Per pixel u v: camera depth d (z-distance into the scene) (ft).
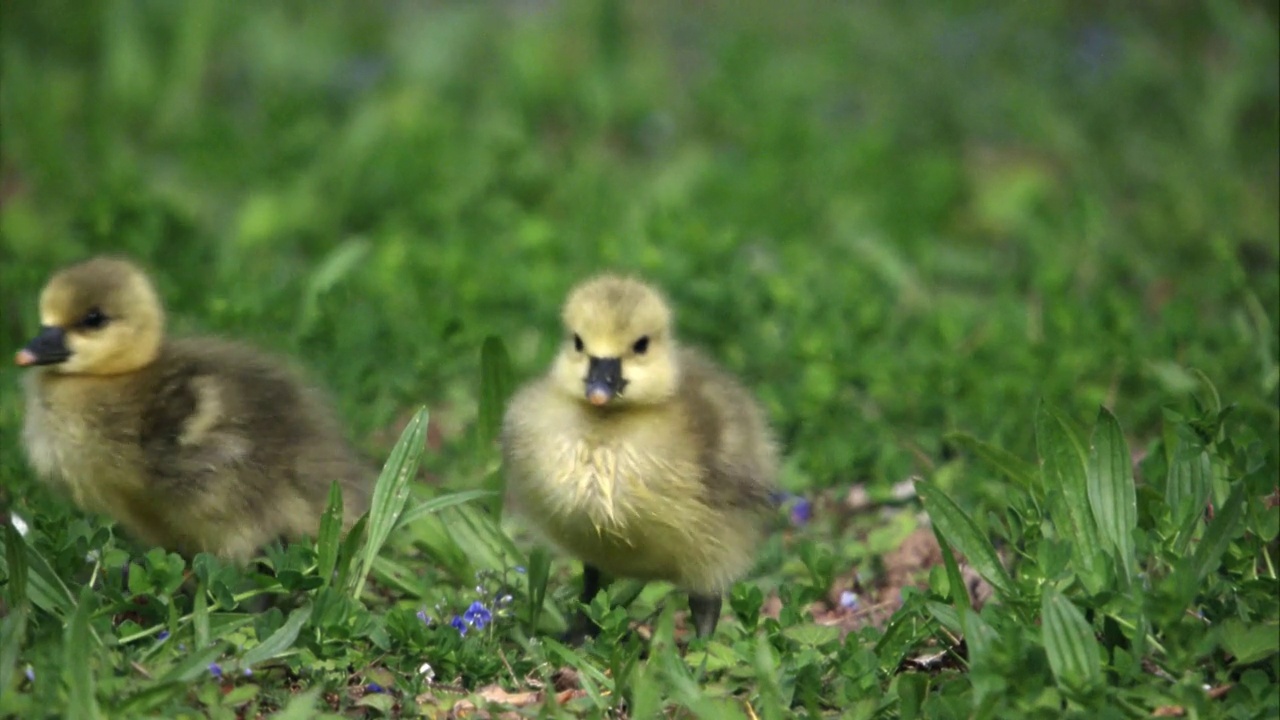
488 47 72.95
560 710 28.43
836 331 45.98
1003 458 35.12
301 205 56.95
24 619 27.35
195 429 33.55
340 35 73.10
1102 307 46.32
